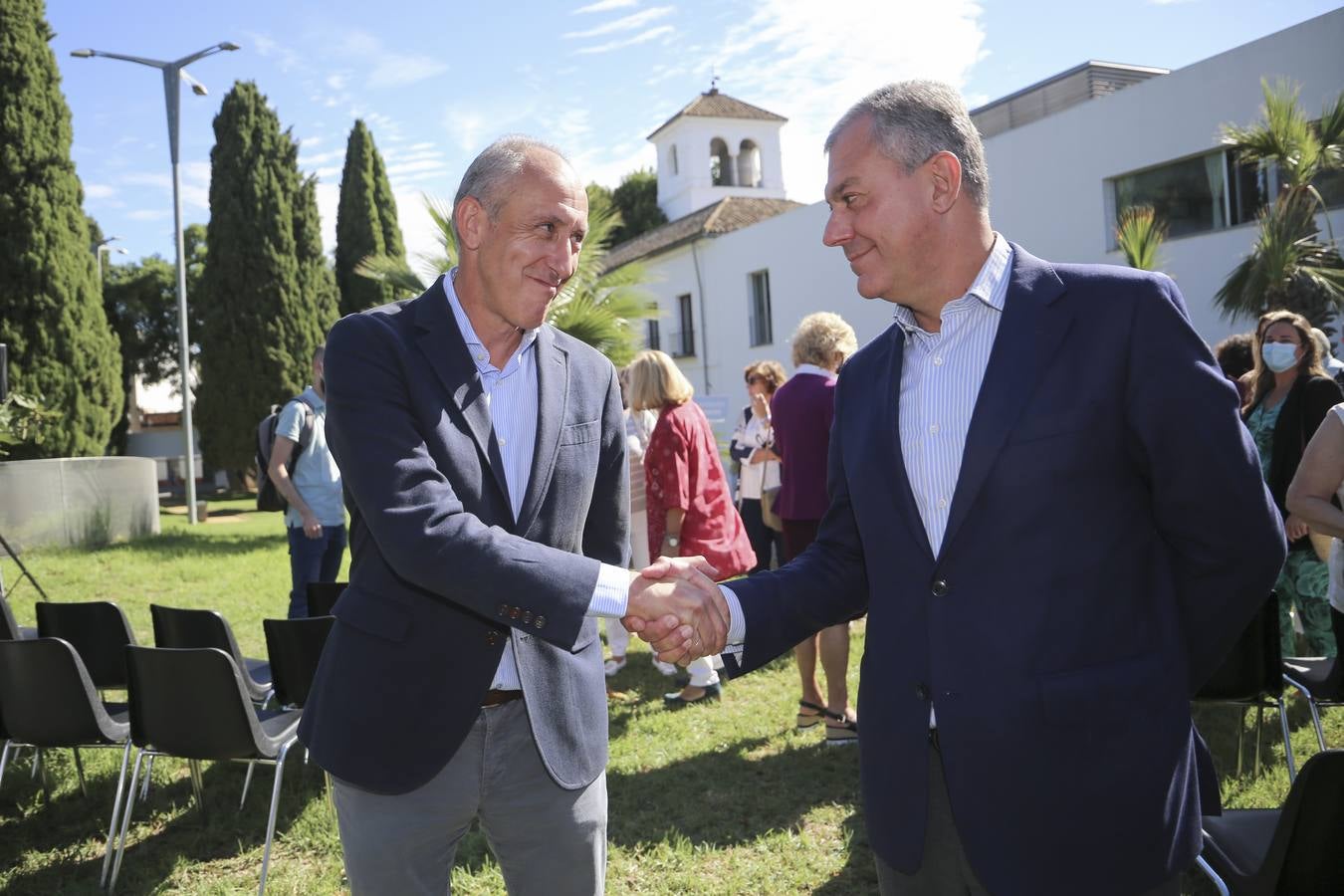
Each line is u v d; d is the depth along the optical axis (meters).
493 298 1.74
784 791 3.75
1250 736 4.11
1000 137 13.71
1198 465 1.37
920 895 1.56
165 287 30.27
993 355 1.46
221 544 12.59
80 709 3.32
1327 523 2.92
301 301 21.95
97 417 16.02
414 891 1.72
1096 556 1.39
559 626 1.62
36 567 10.48
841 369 1.81
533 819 1.79
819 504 4.11
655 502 4.70
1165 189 11.69
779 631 1.80
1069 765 1.38
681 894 3.01
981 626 1.42
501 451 1.78
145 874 3.28
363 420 1.67
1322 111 9.42
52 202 15.49
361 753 1.66
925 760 1.49
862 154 1.50
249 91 21.39
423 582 1.61
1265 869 1.92
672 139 33.59
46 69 15.42
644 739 4.41
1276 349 4.15
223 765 4.29
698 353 22.59
